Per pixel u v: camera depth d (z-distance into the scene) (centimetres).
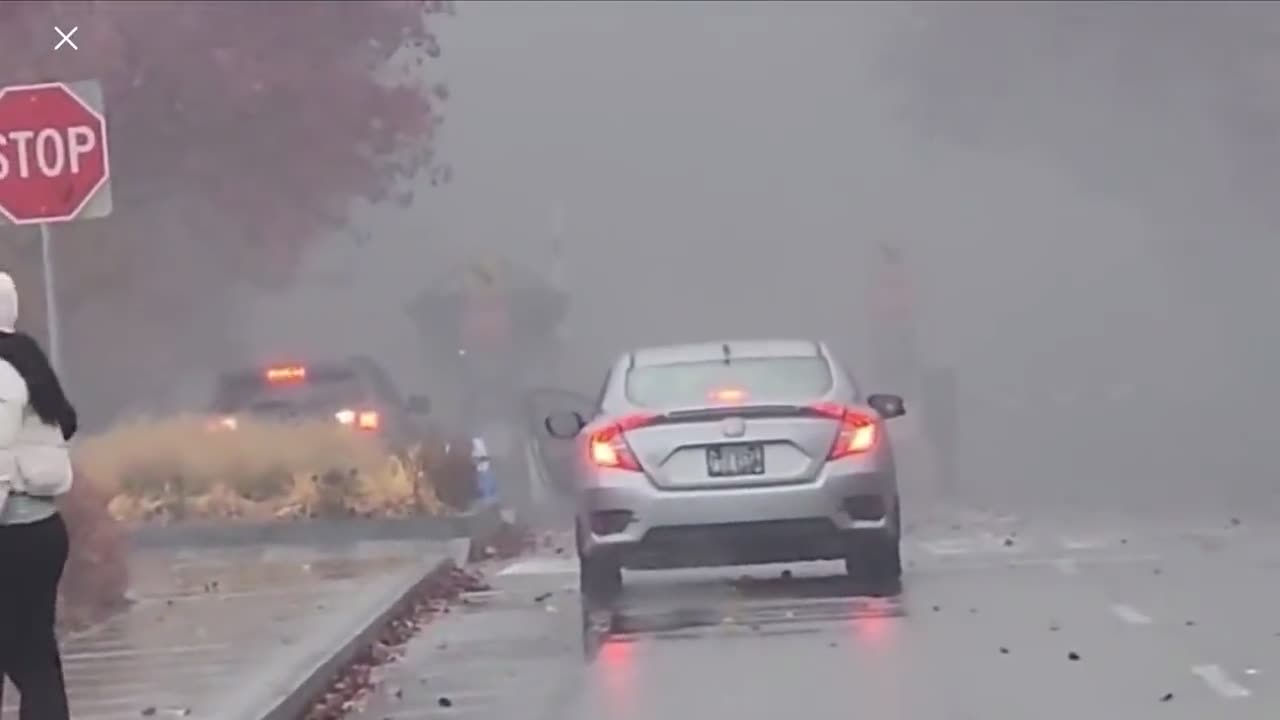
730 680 3859
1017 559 5753
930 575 5441
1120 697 3516
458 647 4556
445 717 3659
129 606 5212
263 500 7088
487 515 7369
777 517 4897
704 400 5047
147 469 7144
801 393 5097
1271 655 3878
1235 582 4969
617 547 4947
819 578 5544
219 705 3597
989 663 3919
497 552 7138
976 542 6419
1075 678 3719
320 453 7206
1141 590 4897
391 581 5538
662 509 4900
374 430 7800
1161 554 5684
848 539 4959
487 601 5469
